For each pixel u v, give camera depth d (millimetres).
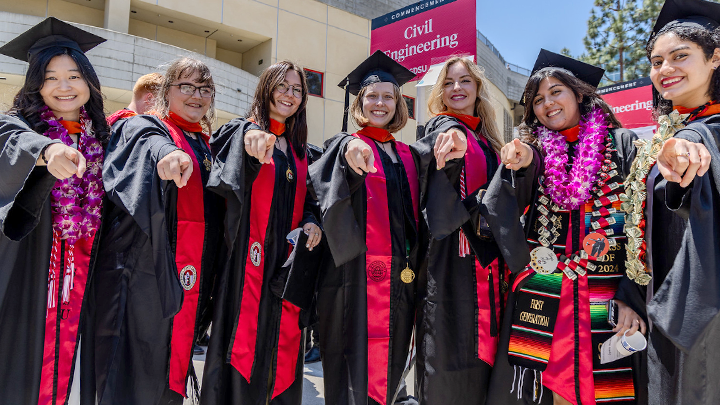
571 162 2270
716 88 1928
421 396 2340
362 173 2020
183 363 2268
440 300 2324
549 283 2189
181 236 2326
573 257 2152
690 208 1646
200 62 2674
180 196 2352
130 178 1990
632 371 2098
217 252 2494
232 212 2154
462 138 2000
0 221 1740
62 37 2170
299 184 2576
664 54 1955
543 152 2318
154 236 1937
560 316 2137
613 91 6840
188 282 2316
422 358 2369
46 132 2072
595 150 2172
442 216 2162
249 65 15422
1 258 1899
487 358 2289
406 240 2504
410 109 15523
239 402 2236
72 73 2121
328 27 15414
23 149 1742
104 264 2191
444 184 2193
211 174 2152
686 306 1607
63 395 2066
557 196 2189
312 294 2484
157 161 1935
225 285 2309
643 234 2006
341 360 2348
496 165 2637
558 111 2318
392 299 2369
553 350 2125
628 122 6656
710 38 1880
